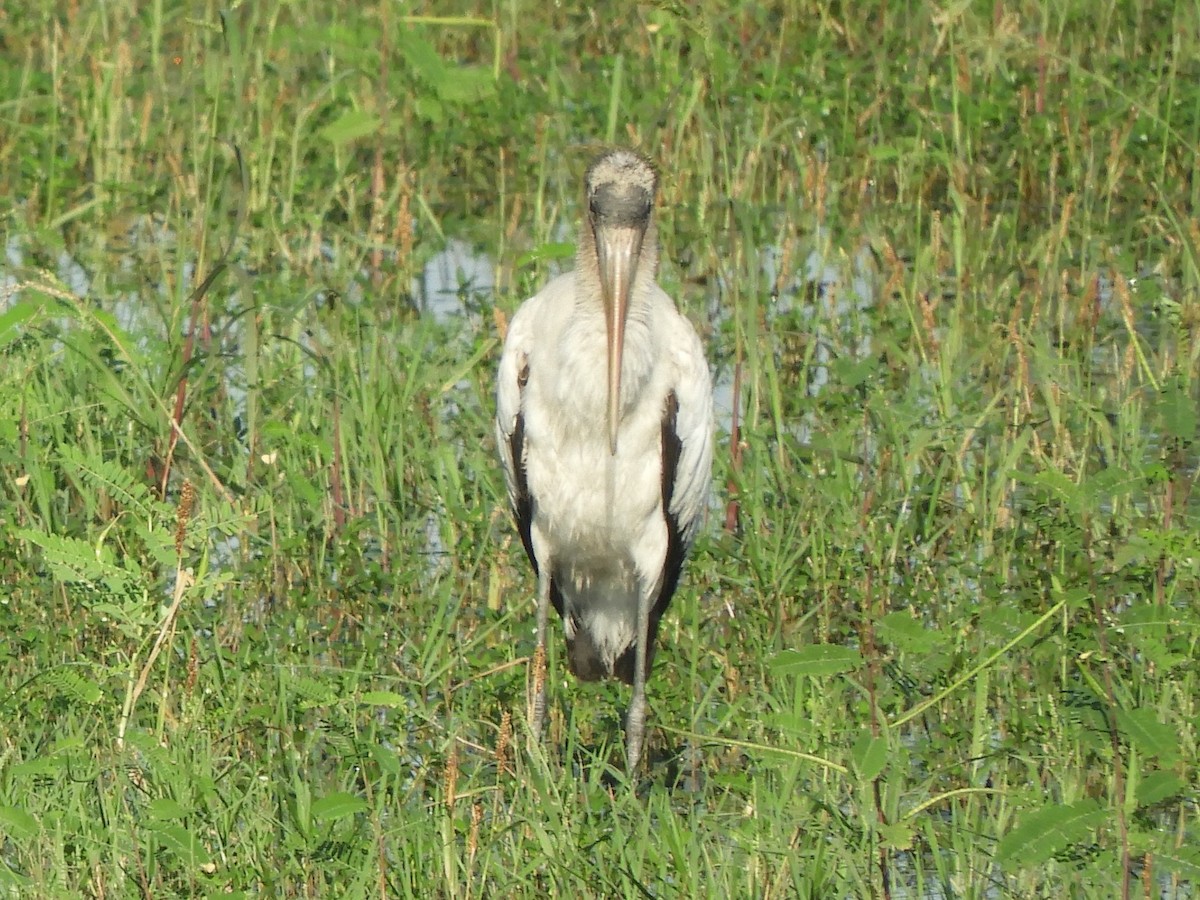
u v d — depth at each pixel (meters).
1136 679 9.53
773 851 8.02
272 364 13.87
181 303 13.84
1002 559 11.03
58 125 19.73
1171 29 20.91
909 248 17.45
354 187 18.72
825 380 14.74
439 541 12.20
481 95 19.77
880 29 21.84
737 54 21.23
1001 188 18.86
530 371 10.74
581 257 10.50
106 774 8.65
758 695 9.98
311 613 10.68
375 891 7.84
